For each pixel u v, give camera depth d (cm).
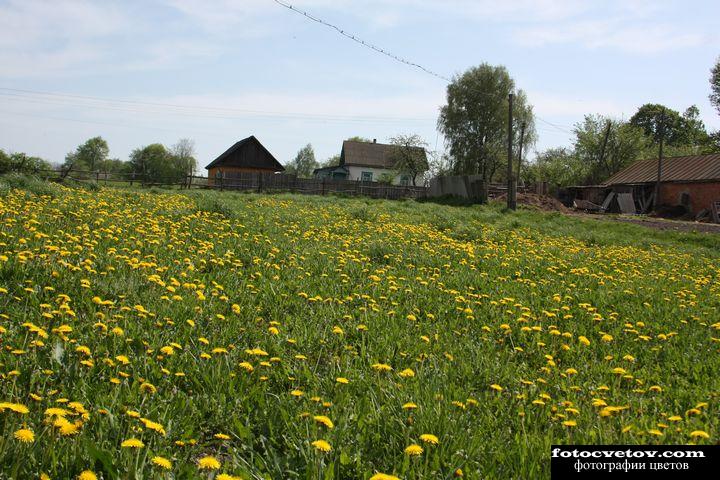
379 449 325
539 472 307
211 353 451
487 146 5481
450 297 758
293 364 463
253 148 5494
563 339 614
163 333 484
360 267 898
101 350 418
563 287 906
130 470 264
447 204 3591
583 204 4409
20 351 368
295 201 2444
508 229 1928
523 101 5694
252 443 328
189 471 272
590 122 6125
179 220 1234
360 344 534
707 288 1083
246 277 744
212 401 368
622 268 1272
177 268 729
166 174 7225
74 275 602
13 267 586
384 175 6128
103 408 324
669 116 8825
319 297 647
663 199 4234
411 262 1022
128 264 686
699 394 469
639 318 750
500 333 622
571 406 407
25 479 255
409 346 535
